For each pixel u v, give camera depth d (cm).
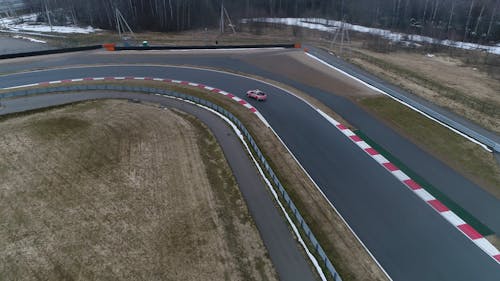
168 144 2788
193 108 3444
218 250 1816
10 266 1711
